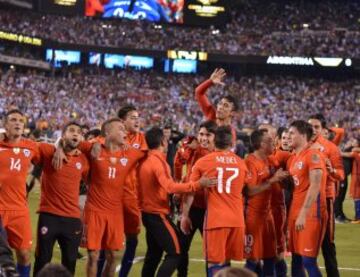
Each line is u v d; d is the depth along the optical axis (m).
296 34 150.12
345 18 160.88
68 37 143.88
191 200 19.39
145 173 19.45
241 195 19.22
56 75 145.12
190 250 29.61
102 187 19.53
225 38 148.88
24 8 140.62
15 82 126.38
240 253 18.92
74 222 19.16
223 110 21.89
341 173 21.27
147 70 149.38
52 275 9.02
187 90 141.75
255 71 152.25
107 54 147.25
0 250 11.48
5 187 18.59
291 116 133.25
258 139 20.06
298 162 19.39
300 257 20.36
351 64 140.12
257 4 163.00
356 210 40.56
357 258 28.89
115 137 19.50
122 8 137.50
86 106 126.56
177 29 151.00
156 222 19.47
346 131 119.25
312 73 149.88
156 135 19.55
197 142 22.00
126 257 21.69
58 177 18.98
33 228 34.16
